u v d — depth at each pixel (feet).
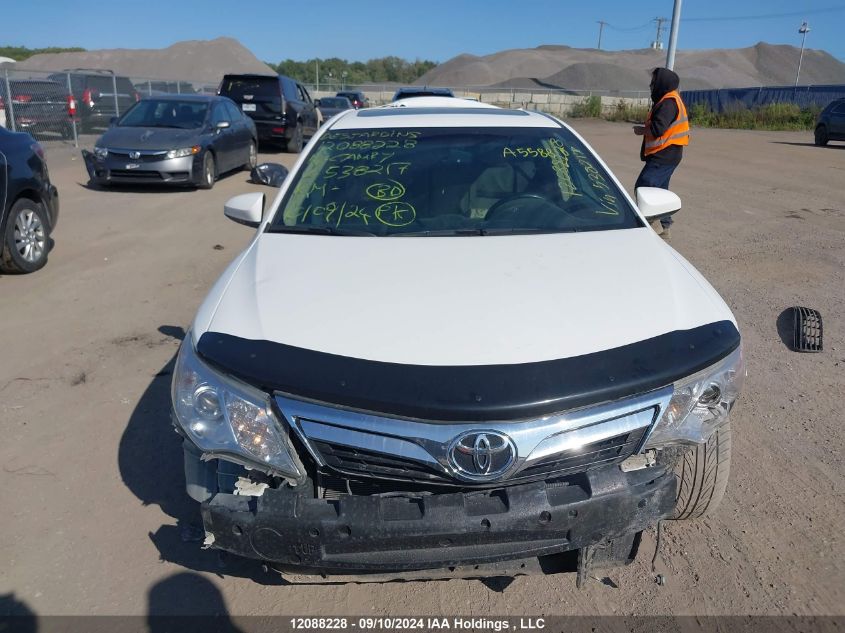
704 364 8.04
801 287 21.94
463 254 10.10
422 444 7.34
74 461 12.32
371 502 7.54
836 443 12.84
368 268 9.66
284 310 8.65
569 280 9.31
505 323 8.29
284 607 9.14
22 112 54.34
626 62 298.15
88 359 16.49
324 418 7.47
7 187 21.52
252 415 7.70
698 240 28.02
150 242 27.50
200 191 39.86
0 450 12.64
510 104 136.36
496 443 7.32
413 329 8.18
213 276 23.09
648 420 7.75
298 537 7.54
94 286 21.95
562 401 7.39
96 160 38.40
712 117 112.78
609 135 84.74
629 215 11.85
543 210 11.69
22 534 10.45
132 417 13.83
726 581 9.53
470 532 7.39
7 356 16.65
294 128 60.44
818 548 10.12
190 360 8.30
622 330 8.29
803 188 41.57
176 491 11.48
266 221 11.50
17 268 22.54
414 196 11.91
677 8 82.58
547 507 7.47
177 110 42.22
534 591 9.43
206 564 9.88
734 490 11.48
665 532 10.52
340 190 12.05
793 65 334.03
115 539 10.36
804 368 16.02
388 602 9.24
